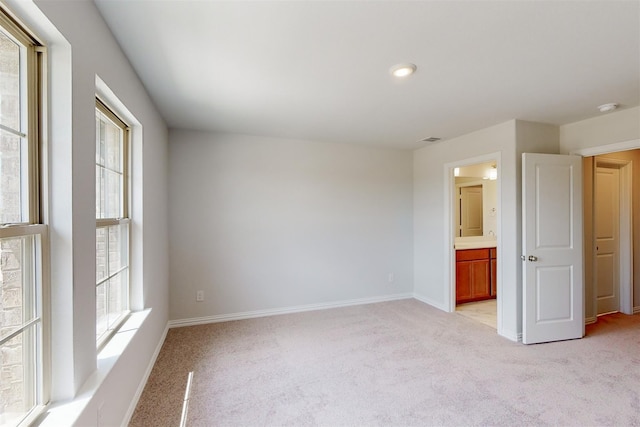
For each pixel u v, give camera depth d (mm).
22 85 1101
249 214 3797
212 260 3641
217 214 3660
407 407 2027
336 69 2061
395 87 2355
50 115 1171
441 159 4137
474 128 3461
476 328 3432
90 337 1382
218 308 3666
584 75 2150
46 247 1171
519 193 3121
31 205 1134
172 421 1888
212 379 2367
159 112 2910
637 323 3627
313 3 1398
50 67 1169
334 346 2963
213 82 2256
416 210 4637
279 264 3938
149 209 2467
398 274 4613
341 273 4266
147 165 2408
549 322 3064
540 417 1918
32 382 1135
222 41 1715
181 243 3523
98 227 1699
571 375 2416
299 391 2211
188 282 3549
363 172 4391
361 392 2199
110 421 1510
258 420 1907
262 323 3592
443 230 4109
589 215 3654
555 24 1561
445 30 1615
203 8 1431
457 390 2217
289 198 3984
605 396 2135
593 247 3662
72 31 1198
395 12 1464
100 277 1751
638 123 2742
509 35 1660
